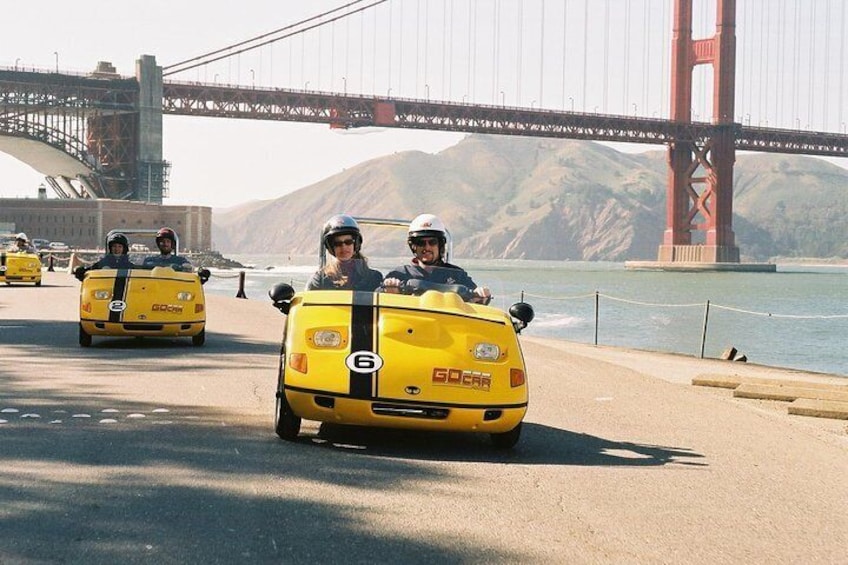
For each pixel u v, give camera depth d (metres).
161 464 6.38
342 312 7.37
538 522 5.40
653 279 180.00
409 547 4.80
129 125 195.88
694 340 45.91
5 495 5.47
